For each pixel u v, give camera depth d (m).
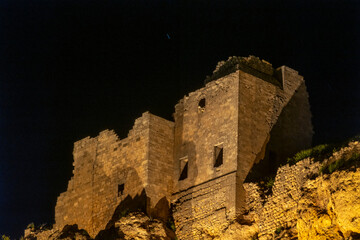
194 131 60.34
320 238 50.72
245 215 55.53
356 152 51.69
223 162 57.66
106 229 60.41
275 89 60.72
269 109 59.84
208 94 60.34
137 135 61.50
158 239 57.72
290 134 60.59
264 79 60.81
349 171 50.38
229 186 56.50
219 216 56.38
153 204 59.34
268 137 59.12
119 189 61.78
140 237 57.59
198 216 57.78
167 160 60.78
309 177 52.91
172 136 61.53
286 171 54.59
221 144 58.25
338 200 50.12
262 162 58.22
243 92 58.69
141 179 60.03
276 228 53.62
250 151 57.78
